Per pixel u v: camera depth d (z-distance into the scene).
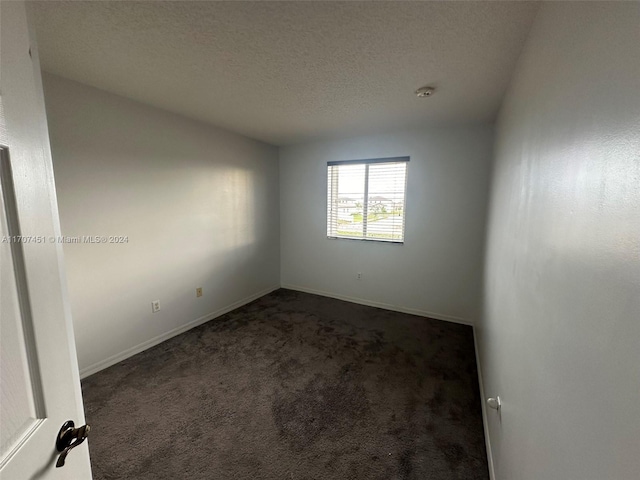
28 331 0.53
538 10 1.11
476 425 1.70
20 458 0.49
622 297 0.42
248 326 3.04
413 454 1.50
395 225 3.46
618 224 0.44
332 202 3.84
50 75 1.83
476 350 2.54
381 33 1.35
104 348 2.25
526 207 1.11
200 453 1.49
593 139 0.56
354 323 3.14
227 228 3.34
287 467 1.42
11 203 0.49
